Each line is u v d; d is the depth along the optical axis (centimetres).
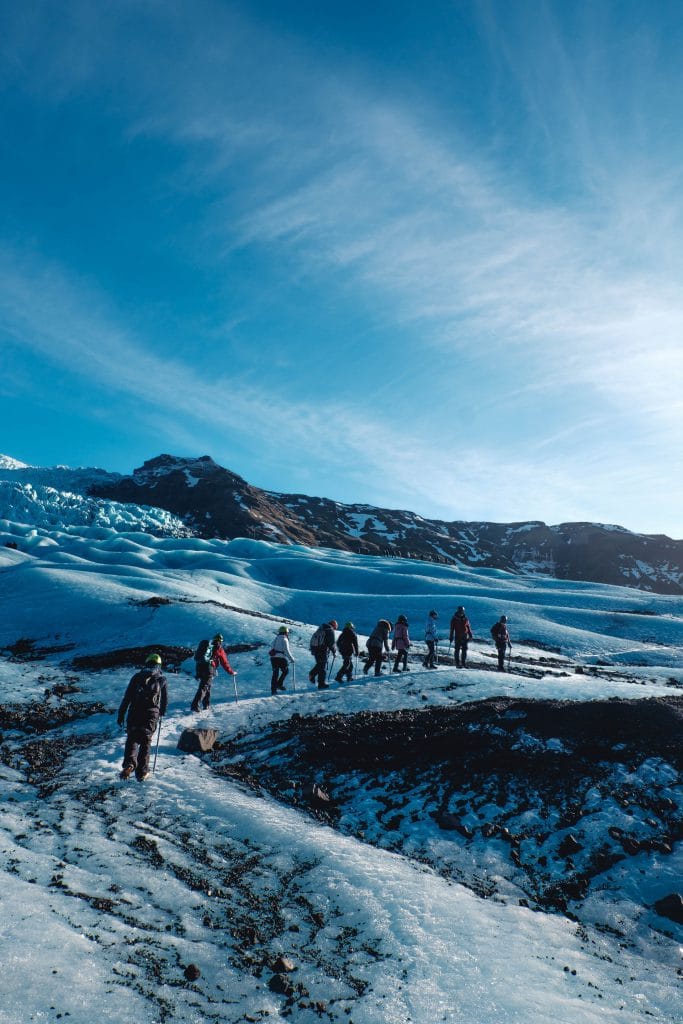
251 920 586
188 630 2822
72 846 730
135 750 994
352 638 1903
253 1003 441
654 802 984
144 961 475
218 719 1478
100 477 18800
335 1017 427
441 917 614
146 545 9125
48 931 482
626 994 517
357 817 954
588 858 845
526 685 1767
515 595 6869
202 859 730
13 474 17775
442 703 1569
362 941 555
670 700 1453
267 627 2942
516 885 774
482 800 998
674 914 706
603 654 4088
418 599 5606
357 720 1403
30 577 4200
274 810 934
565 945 611
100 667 2223
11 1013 365
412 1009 440
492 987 482
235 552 9438
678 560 18612
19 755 1188
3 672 2044
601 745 1164
